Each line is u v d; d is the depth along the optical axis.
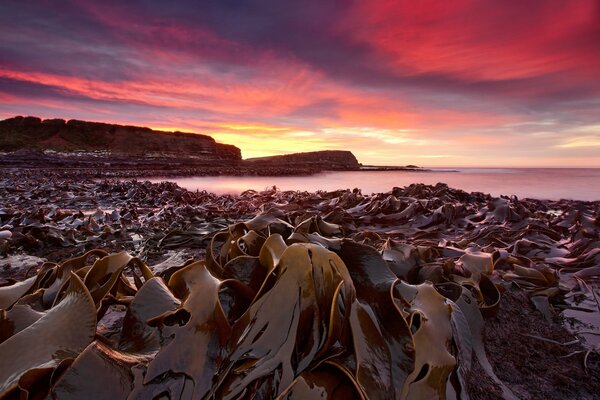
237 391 1.48
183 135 84.44
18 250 5.08
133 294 2.51
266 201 12.12
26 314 1.97
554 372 2.31
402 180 34.22
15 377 1.50
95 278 2.25
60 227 6.87
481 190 23.00
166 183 16.89
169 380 1.53
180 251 4.96
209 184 26.00
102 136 73.94
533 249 5.42
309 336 1.71
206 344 1.65
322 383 1.51
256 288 2.20
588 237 5.80
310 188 22.86
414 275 3.06
